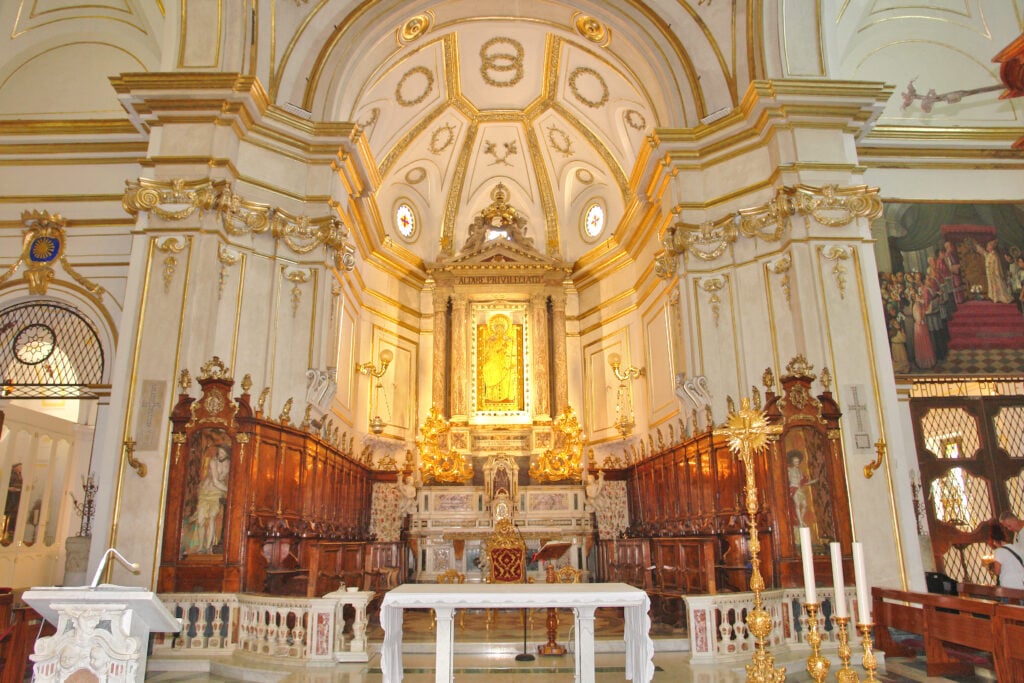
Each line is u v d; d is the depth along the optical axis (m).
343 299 13.20
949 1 13.84
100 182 12.47
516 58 15.83
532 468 16.05
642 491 14.64
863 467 10.12
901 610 8.06
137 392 9.95
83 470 13.54
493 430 16.47
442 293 17.55
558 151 17.97
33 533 12.55
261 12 11.99
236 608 8.76
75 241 12.23
